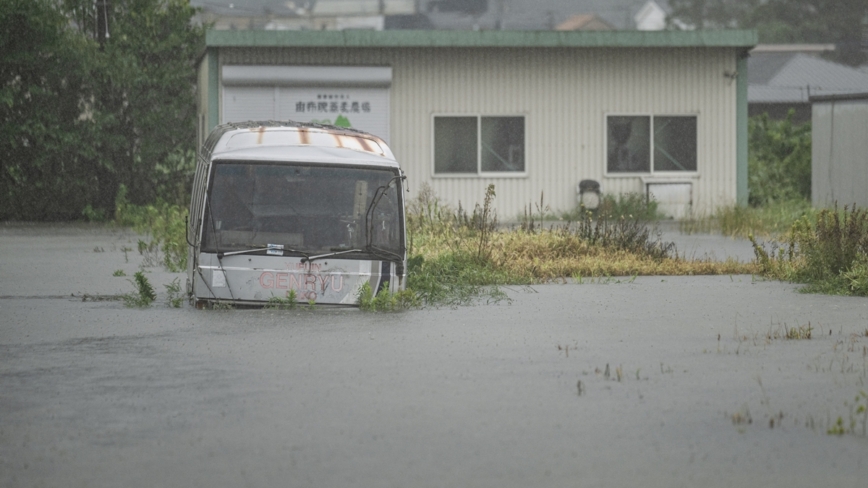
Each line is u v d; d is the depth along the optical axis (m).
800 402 17.73
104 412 17.03
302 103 66.25
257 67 65.31
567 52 67.94
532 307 30.14
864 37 168.62
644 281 37.47
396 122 67.25
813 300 31.77
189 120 72.44
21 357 21.97
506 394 18.30
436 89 67.31
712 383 19.23
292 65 65.75
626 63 68.31
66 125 70.19
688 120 68.88
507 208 67.94
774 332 25.41
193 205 34.09
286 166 29.91
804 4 179.38
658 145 68.81
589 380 19.50
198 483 13.30
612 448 14.89
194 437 15.46
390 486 13.16
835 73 152.50
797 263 38.84
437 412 16.97
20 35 68.81
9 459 14.41
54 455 14.59
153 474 13.68
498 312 29.05
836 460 14.36
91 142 70.12
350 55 66.56
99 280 37.44
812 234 38.62
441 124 67.56
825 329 25.92
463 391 18.55
